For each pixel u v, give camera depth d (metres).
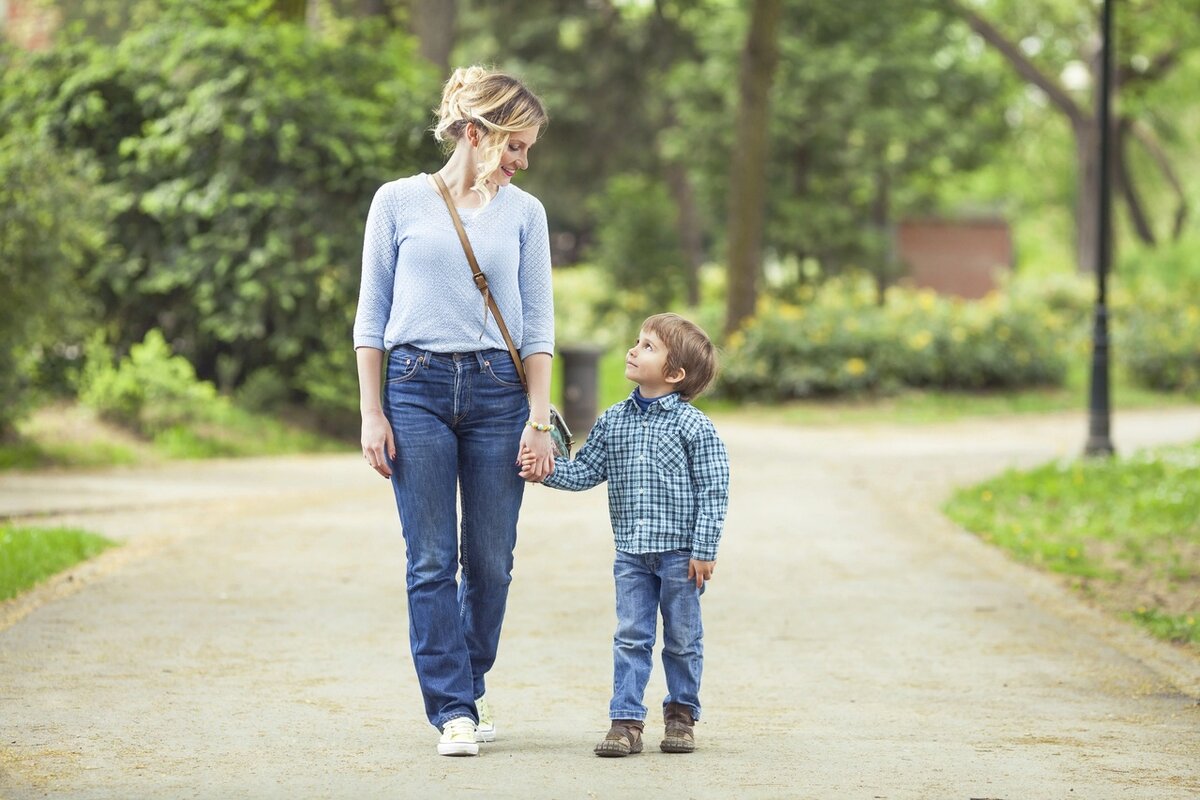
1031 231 86.62
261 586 10.84
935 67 46.16
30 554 11.22
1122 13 49.25
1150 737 6.83
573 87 50.34
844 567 12.31
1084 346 37.88
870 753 6.41
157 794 5.48
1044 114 66.56
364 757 6.14
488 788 5.62
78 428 20.47
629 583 6.38
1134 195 64.06
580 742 6.58
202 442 21.03
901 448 23.69
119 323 23.50
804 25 45.50
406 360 5.96
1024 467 20.33
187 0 23.42
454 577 6.12
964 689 7.98
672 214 50.53
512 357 6.09
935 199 55.31
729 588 11.27
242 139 22.47
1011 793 5.71
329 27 25.56
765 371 32.25
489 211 6.01
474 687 6.50
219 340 23.77
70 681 7.64
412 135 23.30
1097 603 10.88
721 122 44.72
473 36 51.78
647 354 6.35
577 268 61.53
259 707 7.15
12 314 18.83
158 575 11.19
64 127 22.86
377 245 6.01
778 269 50.12
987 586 11.51
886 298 46.41
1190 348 36.25
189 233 22.67
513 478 6.17
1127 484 17.77
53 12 32.66
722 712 7.36
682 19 50.97
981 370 33.56
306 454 21.81
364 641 8.94
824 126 44.00
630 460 6.34
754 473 19.77
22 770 5.83
